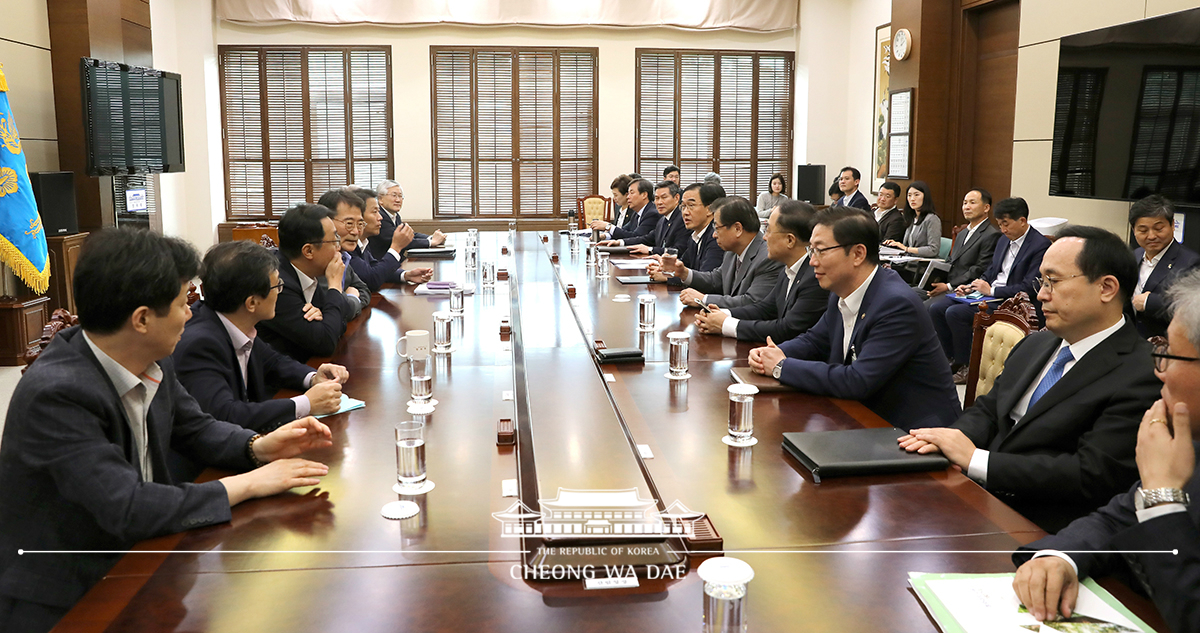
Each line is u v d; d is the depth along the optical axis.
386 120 10.79
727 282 4.58
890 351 2.62
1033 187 6.89
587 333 3.51
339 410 2.42
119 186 8.12
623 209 9.17
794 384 2.66
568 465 1.87
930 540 1.61
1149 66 5.40
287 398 2.42
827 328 3.08
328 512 1.73
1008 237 5.90
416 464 1.83
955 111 8.48
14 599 1.63
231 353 2.48
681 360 2.77
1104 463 1.93
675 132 11.18
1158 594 1.35
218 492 1.71
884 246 7.60
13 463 1.63
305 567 1.50
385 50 10.65
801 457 2.02
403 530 1.65
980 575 1.47
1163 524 1.38
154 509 1.62
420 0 10.45
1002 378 2.44
